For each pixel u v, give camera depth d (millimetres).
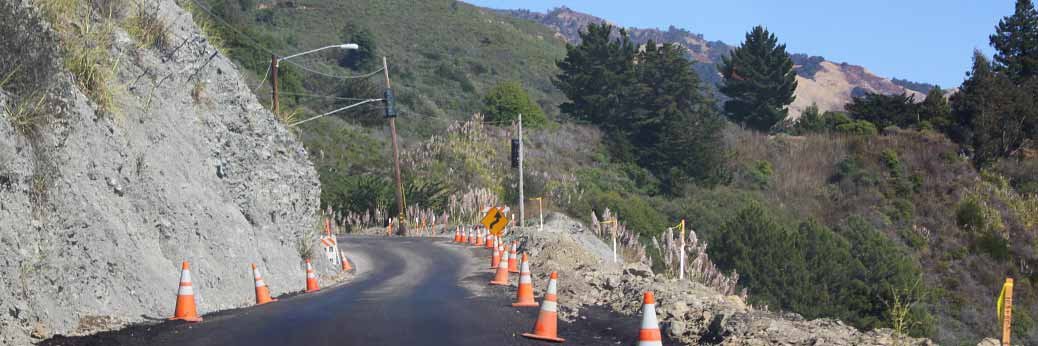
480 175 60312
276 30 108312
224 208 19359
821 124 84562
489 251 33500
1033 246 61562
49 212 12305
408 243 39219
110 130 15531
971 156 75750
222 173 20688
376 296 16953
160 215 16312
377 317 12891
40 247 11781
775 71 91812
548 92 115625
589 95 80750
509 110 78438
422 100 85812
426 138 74000
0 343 10148
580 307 15156
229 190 21016
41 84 12844
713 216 60719
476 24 139750
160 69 19094
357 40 101312
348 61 101500
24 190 11797
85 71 15547
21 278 11102
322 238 27469
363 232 50594
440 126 78812
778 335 10742
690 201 65312
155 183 16547
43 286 11547
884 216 65500
